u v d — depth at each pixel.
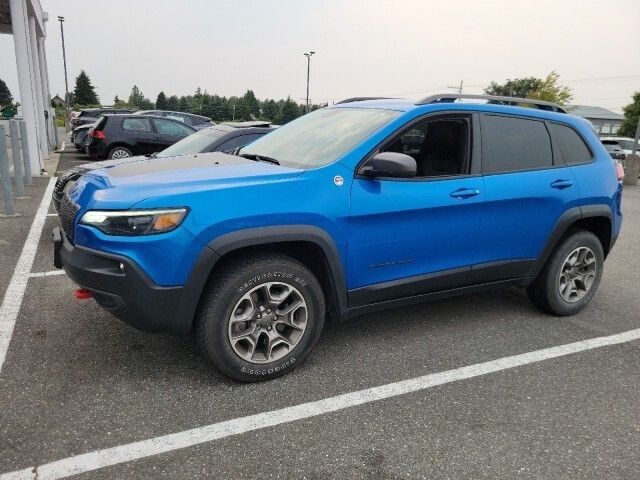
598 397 3.15
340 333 3.92
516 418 2.89
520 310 4.53
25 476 2.30
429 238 3.51
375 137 3.36
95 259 2.79
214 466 2.41
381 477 2.39
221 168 3.33
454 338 3.90
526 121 4.03
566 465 2.52
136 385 3.05
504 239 3.87
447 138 3.67
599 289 5.29
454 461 2.52
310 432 2.69
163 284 2.77
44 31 18.52
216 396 2.98
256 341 3.08
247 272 2.94
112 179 3.09
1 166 7.11
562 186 4.07
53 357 3.34
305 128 4.01
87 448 2.49
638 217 10.17
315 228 3.05
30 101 11.31
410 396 3.07
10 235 6.29
